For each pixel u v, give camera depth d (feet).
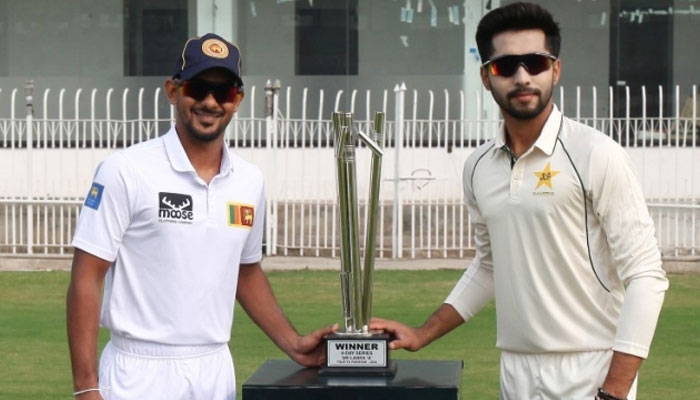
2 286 36.70
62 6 50.67
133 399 13.19
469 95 50.08
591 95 50.57
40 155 46.75
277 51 50.57
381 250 42.11
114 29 50.72
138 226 13.19
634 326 12.59
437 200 41.75
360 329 13.33
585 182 12.84
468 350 27.32
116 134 44.57
